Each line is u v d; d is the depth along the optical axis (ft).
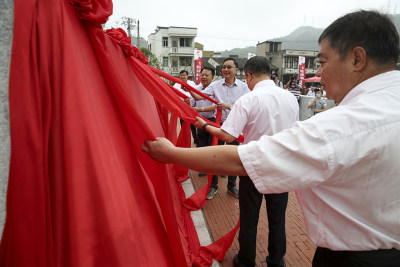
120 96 3.66
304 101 27.37
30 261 2.99
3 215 2.93
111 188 3.17
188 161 3.17
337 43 2.81
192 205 10.02
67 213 3.05
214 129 6.46
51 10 3.01
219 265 7.13
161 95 5.25
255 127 6.45
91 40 3.47
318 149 2.44
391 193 2.50
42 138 2.97
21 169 2.88
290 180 2.57
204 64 115.14
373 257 2.78
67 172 3.02
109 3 3.48
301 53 127.34
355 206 2.68
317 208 2.91
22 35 2.81
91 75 3.39
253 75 6.99
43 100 3.01
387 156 2.38
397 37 2.70
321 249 3.36
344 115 2.51
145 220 3.98
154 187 4.62
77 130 3.05
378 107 2.49
